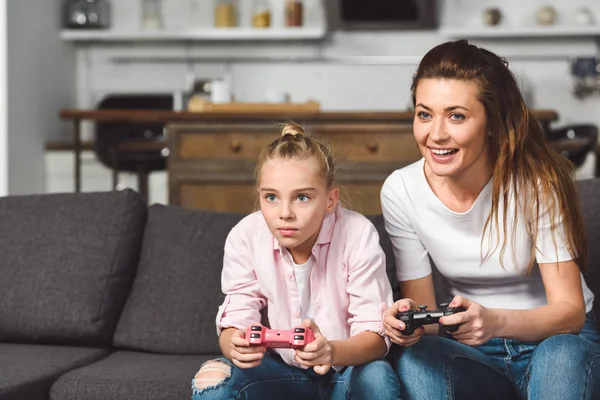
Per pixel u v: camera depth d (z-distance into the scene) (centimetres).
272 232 170
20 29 547
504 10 643
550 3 639
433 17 635
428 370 159
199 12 660
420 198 179
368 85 655
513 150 167
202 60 666
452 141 162
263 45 661
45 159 588
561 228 170
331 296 177
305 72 660
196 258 222
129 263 230
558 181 171
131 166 530
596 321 200
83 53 665
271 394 166
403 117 407
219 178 420
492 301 180
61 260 228
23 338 226
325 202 171
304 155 167
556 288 170
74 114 454
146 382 186
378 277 175
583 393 151
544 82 643
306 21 656
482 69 162
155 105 604
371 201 411
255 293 179
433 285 201
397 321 156
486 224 172
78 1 636
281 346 156
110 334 224
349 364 161
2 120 523
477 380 168
